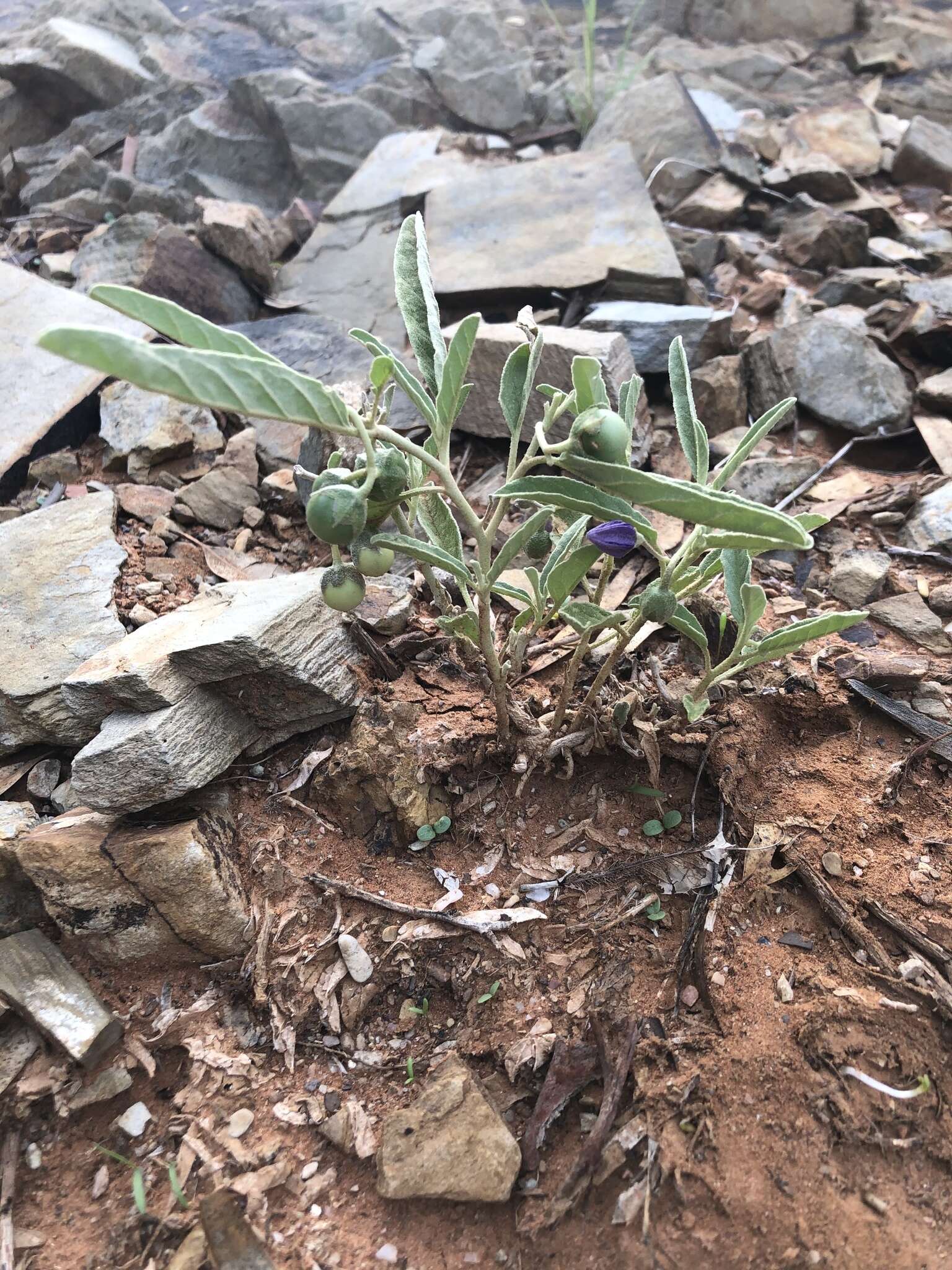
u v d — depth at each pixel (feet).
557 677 1.16
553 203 2.09
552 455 0.76
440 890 1.00
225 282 2.05
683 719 1.03
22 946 0.97
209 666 0.99
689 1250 0.76
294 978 0.95
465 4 2.97
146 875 0.93
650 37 3.20
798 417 1.68
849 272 2.05
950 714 1.10
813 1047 0.84
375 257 2.15
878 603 1.27
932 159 2.49
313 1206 0.83
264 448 1.56
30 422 1.60
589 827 1.04
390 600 1.21
